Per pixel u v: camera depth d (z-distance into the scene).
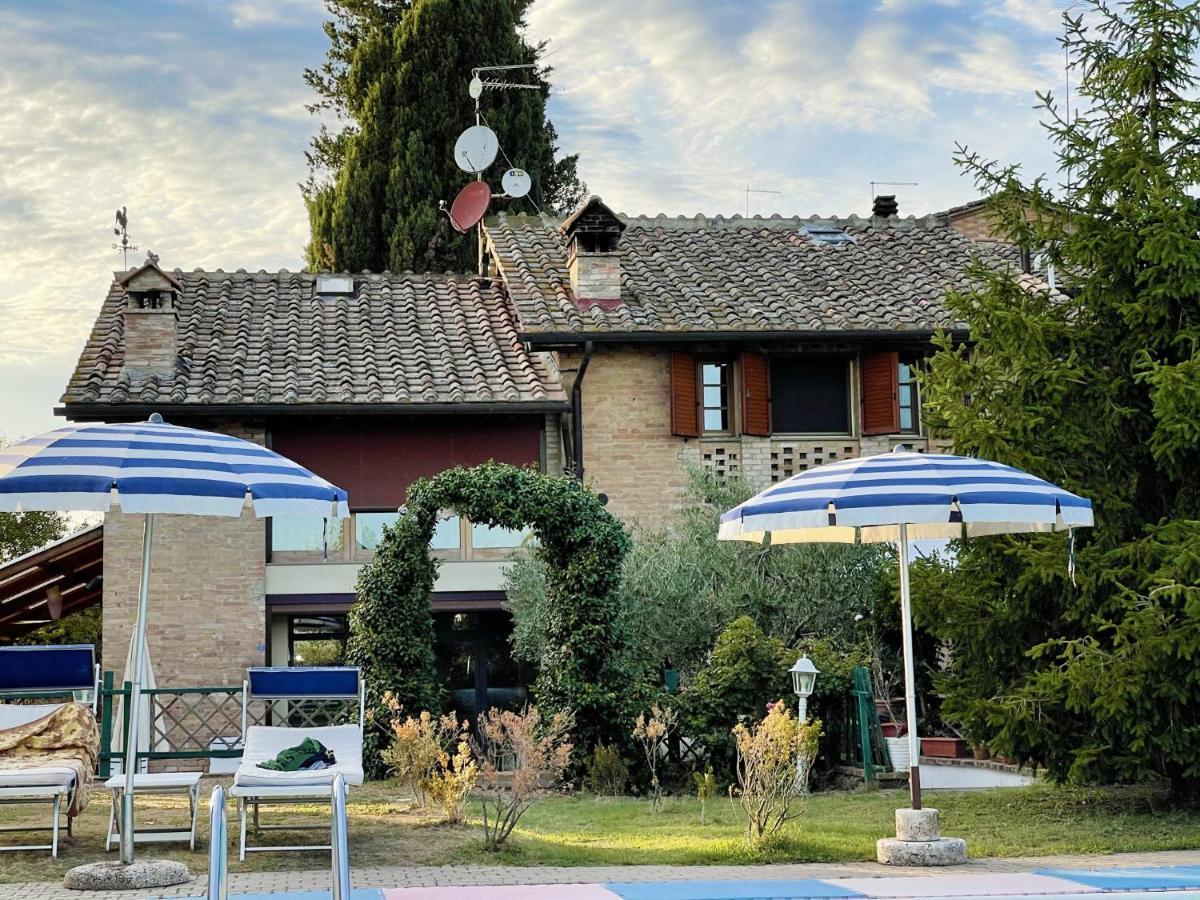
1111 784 16.64
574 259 24.88
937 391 15.91
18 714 13.46
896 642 21.39
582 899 10.05
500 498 19.14
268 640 23.09
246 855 12.29
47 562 23.53
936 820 12.39
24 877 11.18
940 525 14.85
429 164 38.22
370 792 17.30
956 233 29.41
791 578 21.17
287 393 23.03
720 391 24.58
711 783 15.34
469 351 25.11
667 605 20.62
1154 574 14.12
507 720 13.70
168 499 10.15
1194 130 15.43
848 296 25.27
